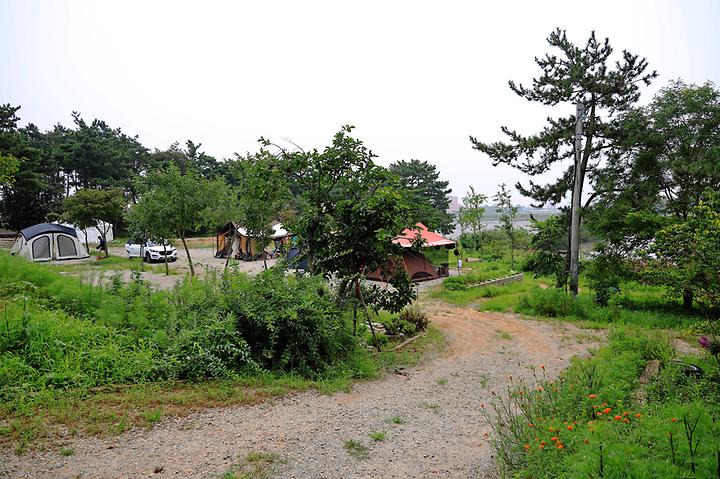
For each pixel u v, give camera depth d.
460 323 13.49
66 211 29.89
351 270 10.35
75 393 5.38
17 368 5.46
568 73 15.55
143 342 6.82
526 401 6.21
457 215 45.31
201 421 5.20
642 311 14.41
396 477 4.24
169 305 8.12
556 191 17.30
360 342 9.73
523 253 35.50
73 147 47.47
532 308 15.38
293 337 7.65
